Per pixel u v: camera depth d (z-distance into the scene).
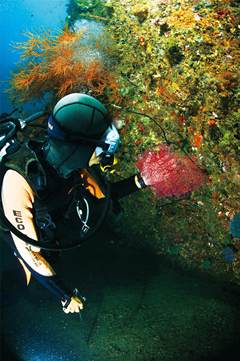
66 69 3.71
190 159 2.98
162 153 3.14
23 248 1.64
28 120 1.77
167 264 3.35
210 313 2.78
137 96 3.48
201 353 2.51
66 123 1.47
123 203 3.65
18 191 1.55
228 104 2.79
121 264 3.41
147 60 3.40
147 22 3.48
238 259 2.88
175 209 3.26
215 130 2.84
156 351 2.57
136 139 3.44
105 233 3.77
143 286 3.14
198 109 2.96
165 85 3.22
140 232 3.58
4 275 3.30
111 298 3.04
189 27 3.14
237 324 2.68
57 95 3.94
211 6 3.21
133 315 2.85
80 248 3.61
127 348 2.61
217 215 2.95
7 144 1.61
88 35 3.85
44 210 1.58
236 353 2.47
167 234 3.39
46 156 1.58
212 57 2.96
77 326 2.80
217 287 3.01
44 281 1.67
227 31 3.02
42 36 4.18
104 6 4.25
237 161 2.75
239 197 2.78
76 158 1.52
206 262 3.12
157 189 3.12
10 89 4.18
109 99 3.66
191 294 2.97
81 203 1.72
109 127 1.58
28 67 4.09
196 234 3.18
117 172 3.62
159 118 3.28
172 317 2.79
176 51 3.15
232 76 2.80
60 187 1.60
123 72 3.60
